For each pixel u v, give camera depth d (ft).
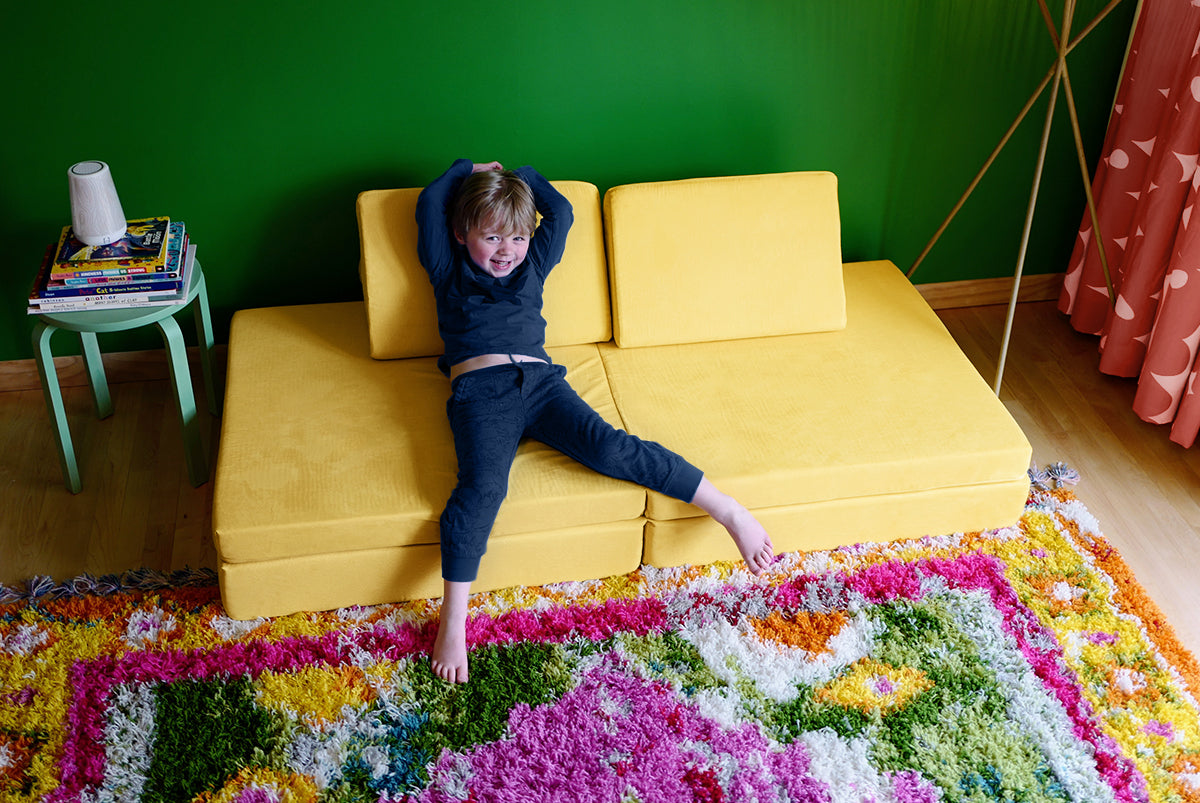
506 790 6.13
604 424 7.16
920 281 10.47
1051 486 8.48
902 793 6.16
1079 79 9.40
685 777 6.24
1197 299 8.25
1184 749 6.47
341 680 6.76
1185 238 8.20
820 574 7.63
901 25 8.80
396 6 8.06
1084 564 7.72
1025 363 9.91
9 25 7.68
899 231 10.01
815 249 8.35
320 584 7.06
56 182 8.43
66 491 8.33
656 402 7.79
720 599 7.40
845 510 7.55
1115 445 8.97
